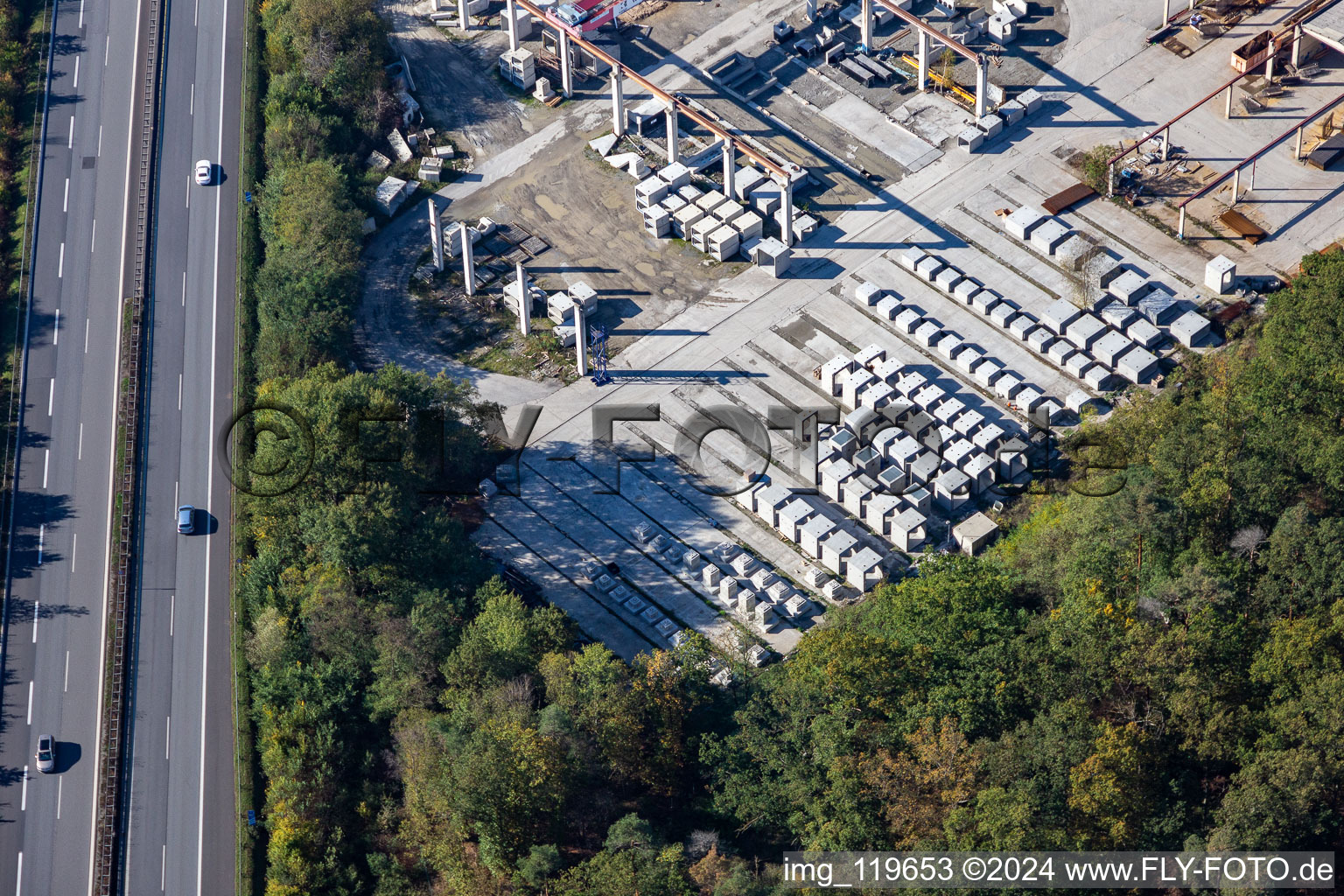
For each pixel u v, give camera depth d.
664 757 195.50
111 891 195.25
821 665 193.12
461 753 190.62
